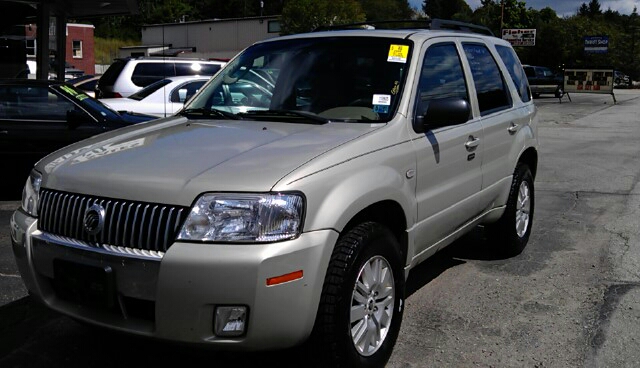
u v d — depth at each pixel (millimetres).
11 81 8008
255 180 3053
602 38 61094
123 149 3619
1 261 5707
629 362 3822
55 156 3822
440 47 4691
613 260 5812
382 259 3596
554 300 4828
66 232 3307
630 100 35250
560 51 68500
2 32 16578
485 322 4426
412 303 4781
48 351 3959
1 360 3838
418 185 4020
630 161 12250
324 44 4617
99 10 17094
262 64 4699
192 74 14367
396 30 4723
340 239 3334
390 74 4234
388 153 3721
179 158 3354
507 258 5898
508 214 5676
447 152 4355
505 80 5730
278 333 3018
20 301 4762
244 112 4344
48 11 14977
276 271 2939
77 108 8133
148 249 3043
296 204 3043
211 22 54188
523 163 6012
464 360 3863
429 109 4012
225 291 2910
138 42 71312
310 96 4293
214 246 2936
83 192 3281
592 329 4293
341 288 3211
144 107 11445
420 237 4129
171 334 2998
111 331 3174
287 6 49031
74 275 3203
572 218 7547
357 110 4098
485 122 5020
